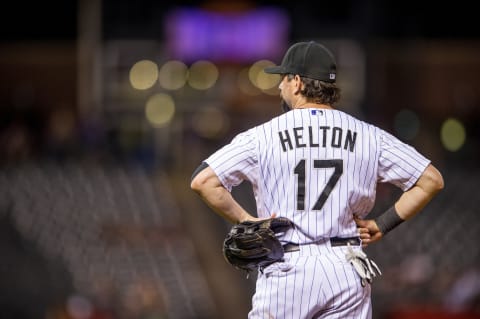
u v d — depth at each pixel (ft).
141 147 354.33
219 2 374.84
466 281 178.81
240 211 47.50
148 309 192.13
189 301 228.43
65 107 377.91
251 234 45.44
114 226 267.39
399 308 173.47
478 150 352.28
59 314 185.78
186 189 313.12
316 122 47.06
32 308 203.31
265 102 373.20
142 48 375.86
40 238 255.29
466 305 168.55
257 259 46.24
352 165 46.55
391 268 232.53
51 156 329.11
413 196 47.39
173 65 374.43
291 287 45.85
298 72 47.70
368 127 47.70
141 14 375.86
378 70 376.68
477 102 375.04
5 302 204.85
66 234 259.60
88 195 289.33
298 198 46.26
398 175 47.29
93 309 191.52
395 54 379.14
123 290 216.13
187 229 274.36
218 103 372.38
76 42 379.55
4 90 379.35
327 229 46.03
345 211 46.32
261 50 373.81
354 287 45.85
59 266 235.61
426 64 379.96
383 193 263.29
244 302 230.89
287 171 46.50
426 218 271.49
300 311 45.93
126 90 375.45
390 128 372.79
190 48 374.02
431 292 201.57
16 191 286.66
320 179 46.32
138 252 251.19
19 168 311.27
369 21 376.68
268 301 46.32
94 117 347.56
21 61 379.35
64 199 284.20
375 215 258.16
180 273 242.37
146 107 371.56
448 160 351.25
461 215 276.82
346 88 376.48
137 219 276.41
